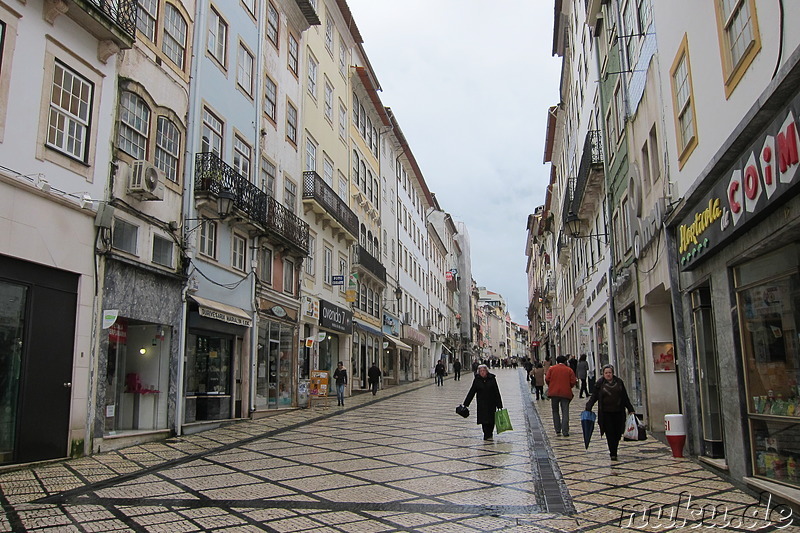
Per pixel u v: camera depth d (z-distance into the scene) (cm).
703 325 873
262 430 1355
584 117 2234
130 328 1237
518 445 1095
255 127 1727
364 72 2830
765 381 671
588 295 2398
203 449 1058
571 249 3092
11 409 844
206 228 1427
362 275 2914
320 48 2417
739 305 720
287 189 1992
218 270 1468
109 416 1081
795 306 605
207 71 1457
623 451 1017
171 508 622
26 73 877
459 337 7175
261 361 1719
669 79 988
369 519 582
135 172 1107
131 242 1130
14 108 854
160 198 1155
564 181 3228
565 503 639
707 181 757
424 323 4809
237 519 579
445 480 774
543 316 6094
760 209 598
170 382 1248
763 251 651
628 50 1351
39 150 895
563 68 2830
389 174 3700
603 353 2030
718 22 737
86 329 980
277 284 1859
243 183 1555
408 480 775
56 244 923
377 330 3138
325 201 2234
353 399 2369
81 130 998
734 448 729
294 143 2072
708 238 776
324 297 2320
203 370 1425
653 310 1300
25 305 873
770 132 571
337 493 697
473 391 1202
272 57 1902
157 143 1234
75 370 952
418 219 4762
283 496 680
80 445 956
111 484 745
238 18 1653
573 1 2519
